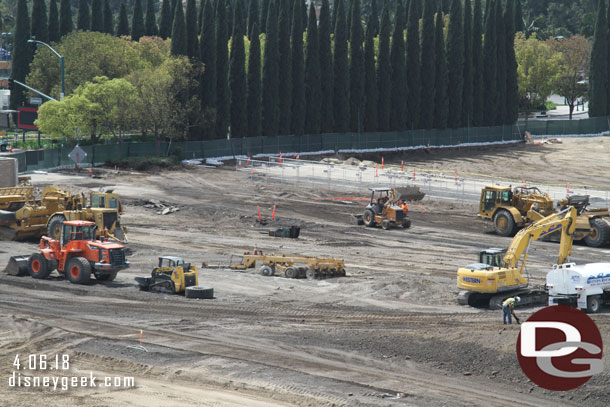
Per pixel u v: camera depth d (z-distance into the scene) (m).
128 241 83.00
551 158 196.62
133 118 150.50
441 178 136.75
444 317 53.81
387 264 74.88
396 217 96.31
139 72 154.62
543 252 82.81
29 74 186.88
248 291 61.62
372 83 197.88
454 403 38.09
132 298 58.06
